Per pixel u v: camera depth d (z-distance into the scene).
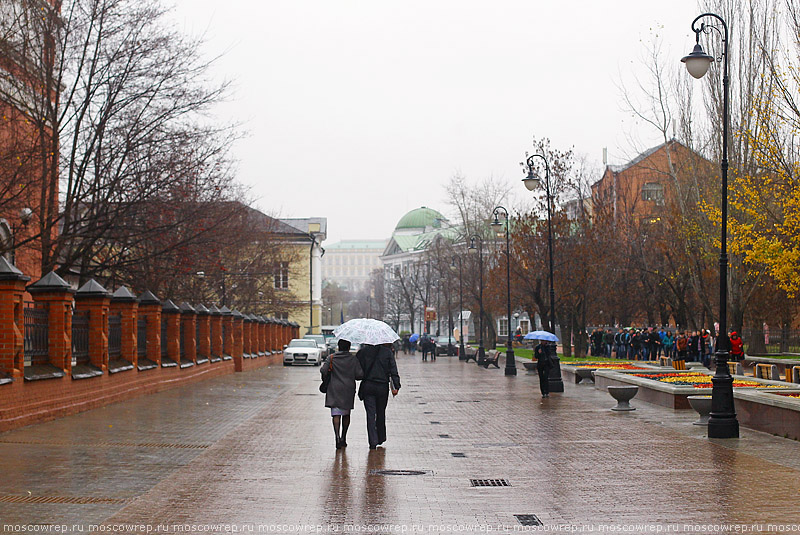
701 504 10.08
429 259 84.44
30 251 29.02
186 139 28.91
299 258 71.06
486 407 23.72
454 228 82.31
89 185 27.94
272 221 70.00
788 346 46.84
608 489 11.06
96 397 21.27
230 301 58.66
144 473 11.95
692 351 40.06
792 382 26.09
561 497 10.51
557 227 49.34
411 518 9.26
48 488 10.73
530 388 32.06
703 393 22.28
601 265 49.19
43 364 18.59
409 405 24.41
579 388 31.56
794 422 16.16
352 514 9.44
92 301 21.69
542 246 49.19
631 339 47.28
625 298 57.47
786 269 29.02
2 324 16.36
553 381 29.34
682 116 42.84
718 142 37.91
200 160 29.38
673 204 42.50
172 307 30.53
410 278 108.19
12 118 25.94
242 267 57.81
